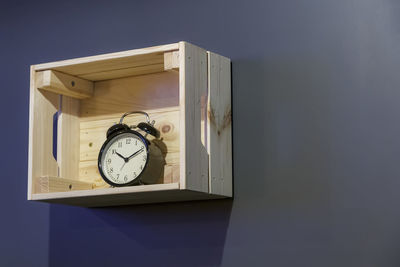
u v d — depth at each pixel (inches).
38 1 96.4
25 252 90.4
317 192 76.1
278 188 78.0
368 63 76.2
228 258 79.0
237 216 79.4
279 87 80.0
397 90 74.4
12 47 96.7
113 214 86.2
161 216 83.4
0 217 92.6
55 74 83.2
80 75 85.8
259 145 79.7
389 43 75.6
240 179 80.0
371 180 73.9
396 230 72.1
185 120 73.4
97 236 86.6
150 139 83.9
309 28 79.7
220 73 80.5
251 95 81.2
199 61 77.2
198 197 79.2
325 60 78.3
